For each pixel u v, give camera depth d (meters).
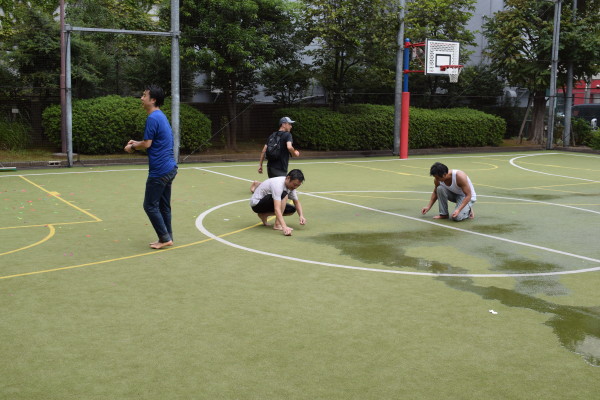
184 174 12.88
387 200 9.53
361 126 18.88
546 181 12.36
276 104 19.53
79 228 7.00
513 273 5.35
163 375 3.17
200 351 3.49
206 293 4.61
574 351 3.58
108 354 3.44
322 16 18.61
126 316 4.07
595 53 20.17
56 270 5.19
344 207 8.81
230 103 17.81
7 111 15.87
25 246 6.06
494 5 24.17
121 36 18.14
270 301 4.44
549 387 3.10
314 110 18.55
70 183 11.06
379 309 4.30
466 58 21.42
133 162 15.02
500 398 2.97
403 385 3.09
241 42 16.61
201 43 16.86
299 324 3.97
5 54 15.95
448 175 7.77
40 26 15.90
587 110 26.16
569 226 7.54
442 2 19.59
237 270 5.29
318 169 14.44
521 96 24.48
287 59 18.38
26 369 3.23
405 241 6.58
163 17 17.45
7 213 7.90
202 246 6.18
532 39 21.20
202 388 3.03
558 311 4.31
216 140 18.23
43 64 15.90
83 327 3.86
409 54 19.50
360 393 3.00
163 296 4.52
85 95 16.72
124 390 3.00
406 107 17.53
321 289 4.76
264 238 6.61
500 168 15.09
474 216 8.18
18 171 13.06
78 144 15.56
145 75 17.58
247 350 3.52
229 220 7.63
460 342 3.69
